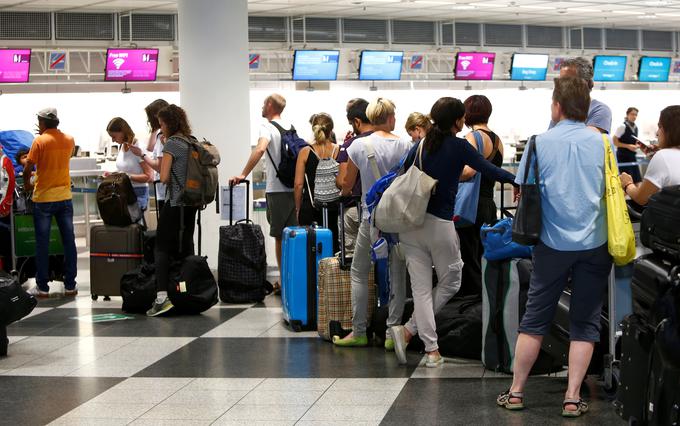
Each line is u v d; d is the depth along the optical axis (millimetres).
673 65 26719
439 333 5145
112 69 19078
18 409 4336
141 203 8352
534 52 24703
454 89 23000
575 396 3961
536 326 4047
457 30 23500
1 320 5422
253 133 20547
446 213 4820
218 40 8289
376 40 22516
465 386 4527
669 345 3107
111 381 4844
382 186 4945
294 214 7289
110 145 18891
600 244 3883
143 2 18094
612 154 3912
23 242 8188
